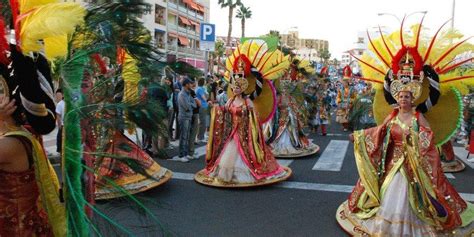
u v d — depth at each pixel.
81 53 2.02
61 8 1.77
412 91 4.15
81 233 1.99
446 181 4.23
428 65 4.27
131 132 2.27
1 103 1.90
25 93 1.93
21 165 1.92
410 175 4.11
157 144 2.45
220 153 6.55
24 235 1.95
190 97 8.33
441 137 4.49
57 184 2.12
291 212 5.16
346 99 14.22
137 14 2.12
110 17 2.06
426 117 4.52
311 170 7.61
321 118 12.96
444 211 3.96
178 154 8.84
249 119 6.48
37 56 1.98
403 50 4.19
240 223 4.75
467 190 6.40
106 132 2.28
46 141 9.09
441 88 4.36
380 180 4.32
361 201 4.43
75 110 2.03
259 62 6.71
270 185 6.44
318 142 11.31
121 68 2.25
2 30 1.87
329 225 4.70
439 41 4.30
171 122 9.40
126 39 2.12
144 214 2.38
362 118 5.67
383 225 4.00
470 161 8.70
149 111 2.17
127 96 2.20
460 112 4.38
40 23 1.74
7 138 1.86
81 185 2.08
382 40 4.43
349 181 6.78
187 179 6.76
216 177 6.40
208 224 4.70
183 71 2.33
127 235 2.18
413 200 3.99
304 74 12.07
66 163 2.03
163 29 31.56
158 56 2.25
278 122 9.02
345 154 9.36
